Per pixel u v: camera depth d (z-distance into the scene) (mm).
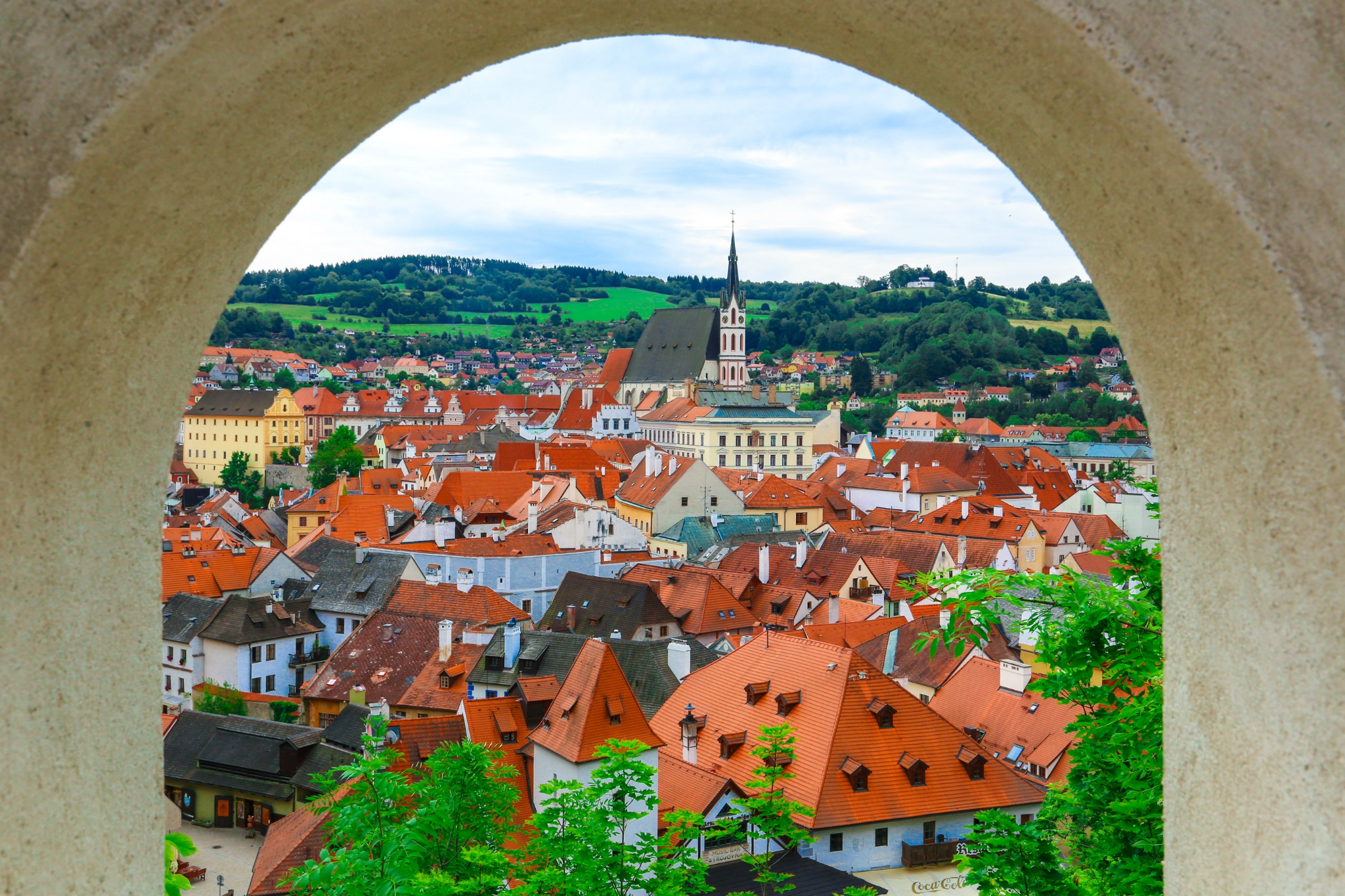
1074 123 3463
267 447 185875
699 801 32062
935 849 32594
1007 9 3146
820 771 32812
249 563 75750
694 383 171125
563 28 3891
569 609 64312
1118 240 3732
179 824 47656
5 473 3205
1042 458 144750
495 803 20328
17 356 3133
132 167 3152
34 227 2973
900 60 3820
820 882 28750
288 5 3049
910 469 126188
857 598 67562
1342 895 3125
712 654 53094
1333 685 3150
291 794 46594
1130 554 11047
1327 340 3041
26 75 2930
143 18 2916
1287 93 2998
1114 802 10008
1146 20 3020
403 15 3383
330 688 55906
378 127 4066
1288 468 3252
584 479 118938
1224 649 3637
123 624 3789
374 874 12945
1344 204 3016
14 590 3268
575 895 16688
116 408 3641
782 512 103062
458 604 63125
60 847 3461
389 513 93000
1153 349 3867
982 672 44062
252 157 3590
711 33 4082
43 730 3387
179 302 3766
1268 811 3416
